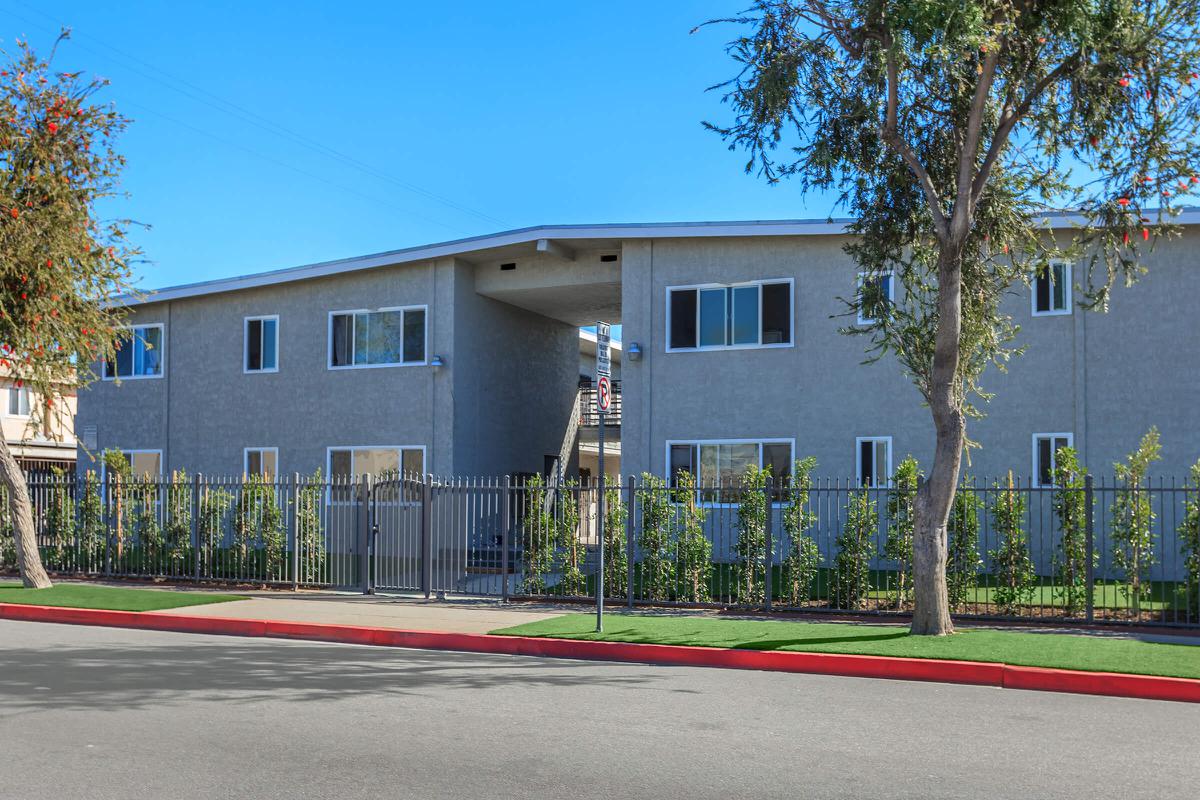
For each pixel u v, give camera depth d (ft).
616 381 100.99
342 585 58.39
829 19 39.70
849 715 27.20
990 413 62.75
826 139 41.29
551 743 23.43
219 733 24.14
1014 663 33.50
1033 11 37.01
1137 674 31.65
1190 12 35.60
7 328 54.13
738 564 50.01
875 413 65.41
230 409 84.23
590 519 56.34
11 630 44.45
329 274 80.23
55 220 53.31
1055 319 61.72
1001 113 40.86
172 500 63.52
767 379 67.97
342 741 23.45
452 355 76.38
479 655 38.55
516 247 74.54
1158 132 37.19
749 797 19.17
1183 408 59.16
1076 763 22.11
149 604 50.16
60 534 66.08
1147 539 45.21
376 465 78.43
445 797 19.04
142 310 88.48
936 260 43.57
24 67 53.47
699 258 70.13
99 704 27.50
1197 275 59.31
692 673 34.50
